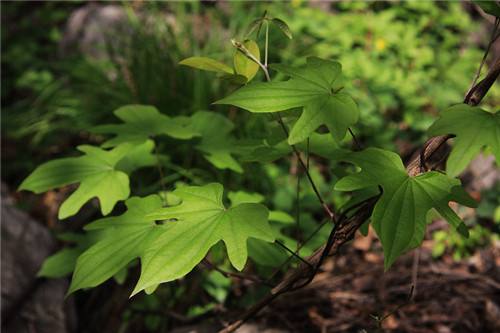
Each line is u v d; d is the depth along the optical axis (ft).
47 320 8.91
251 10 15.85
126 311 9.43
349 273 9.27
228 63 13.33
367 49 16.63
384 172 3.66
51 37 18.60
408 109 14.19
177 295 9.29
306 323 8.73
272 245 6.06
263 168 11.28
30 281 9.16
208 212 3.86
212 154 6.14
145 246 4.14
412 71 15.89
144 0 17.02
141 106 6.28
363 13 18.52
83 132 13.62
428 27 18.10
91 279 4.09
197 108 11.98
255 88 3.67
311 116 3.52
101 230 7.43
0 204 9.89
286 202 10.50
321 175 12.21
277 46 14.67
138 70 13.15
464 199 3.61
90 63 14.92
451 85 15.64
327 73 3.87
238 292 9.39
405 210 3.51
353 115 3.54
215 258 5.78
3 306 8.52
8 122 15.30
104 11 17.75
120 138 5.76
